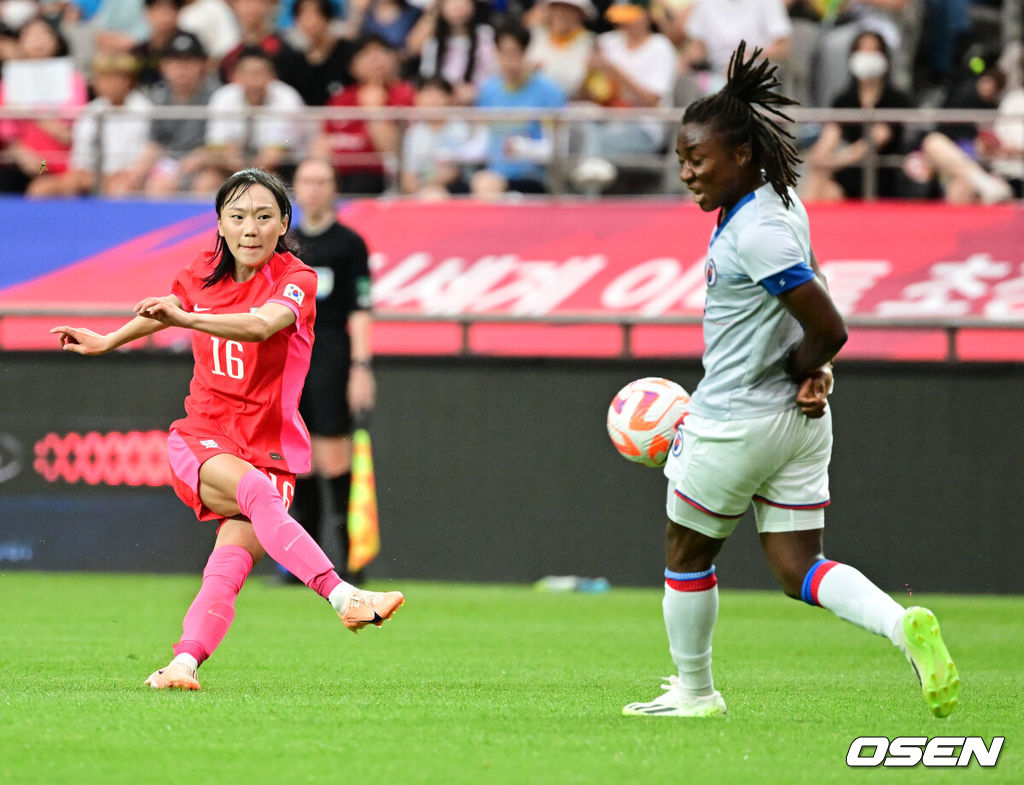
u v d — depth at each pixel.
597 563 40.56
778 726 15.65
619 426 16.75
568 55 52.75
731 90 15.33
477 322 41.50
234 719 15.58
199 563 41.28
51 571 41.78
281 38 52.03
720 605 35.91
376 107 50.38
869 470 39.88
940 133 45.03
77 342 18.34
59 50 53.69
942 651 14.13
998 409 39.72
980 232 42.84
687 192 46.88
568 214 43.81
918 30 52.75
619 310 42.56
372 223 44.09
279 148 46.84
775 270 14.70
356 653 24.16
